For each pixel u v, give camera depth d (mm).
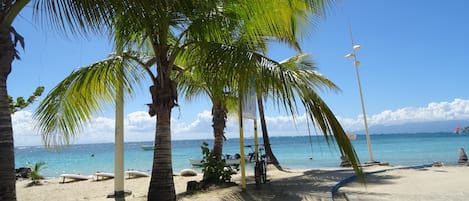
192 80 10242
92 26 3545
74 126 6895
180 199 8086
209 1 4695
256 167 9664
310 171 14414
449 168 16172
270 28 6445
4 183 3604
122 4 3611
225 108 12203
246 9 6109
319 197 8156
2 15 3680
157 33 6328
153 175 6664
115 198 8961
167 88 6668
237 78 5504
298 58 11508
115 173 9383
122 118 9508
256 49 7379
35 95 11430
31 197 10547
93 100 7082
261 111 18797
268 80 5273
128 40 6832
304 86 5137
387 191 9578
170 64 6699
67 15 3504
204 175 10227
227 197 8180
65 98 6699
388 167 16516
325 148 55062
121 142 9461
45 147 6602
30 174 17891
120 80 6727
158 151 6660
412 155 30188
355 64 19797
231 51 5758
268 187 9656
